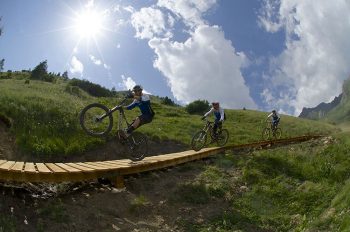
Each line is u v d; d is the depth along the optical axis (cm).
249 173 1628
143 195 1335
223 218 1215
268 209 1328
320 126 4469
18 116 1948
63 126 2005
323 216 1154
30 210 976
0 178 949
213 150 2011
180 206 1288
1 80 4409
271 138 3061
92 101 3684
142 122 1346
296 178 1609
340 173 1577
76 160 1784
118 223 1076
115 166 1347
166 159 1593
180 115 3972
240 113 4759
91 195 1205
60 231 941
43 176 1037
